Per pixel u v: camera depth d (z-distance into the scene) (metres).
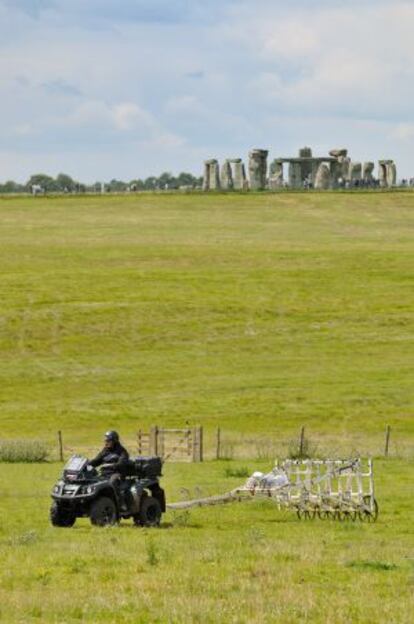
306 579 45.16
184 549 52.19
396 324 181.75
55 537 56.75
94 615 38.41
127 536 57.19
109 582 44.06
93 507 60.25
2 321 179.25
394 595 42.34
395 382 148.38
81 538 56.31
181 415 133.88
